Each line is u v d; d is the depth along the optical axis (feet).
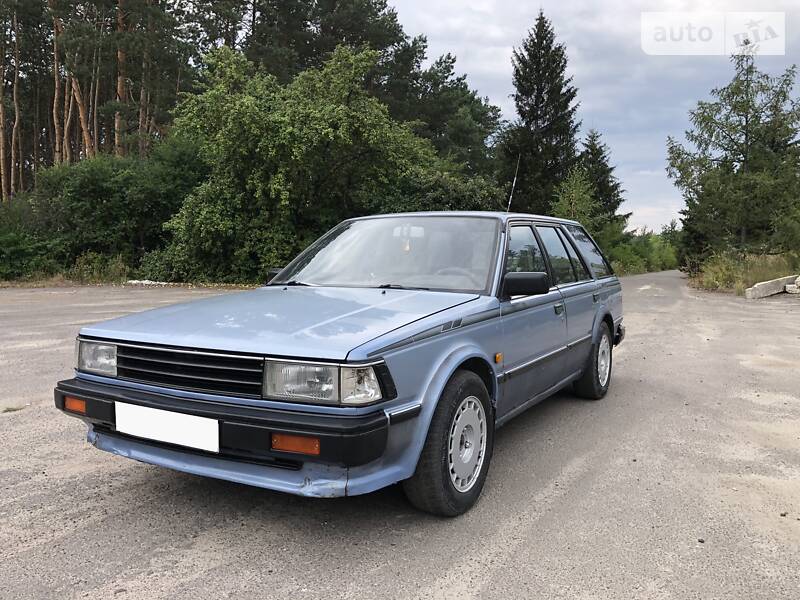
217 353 9.08
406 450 9.46
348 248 14.24
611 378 22.31
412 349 9.50
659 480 12.40
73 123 132.77
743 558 9.30
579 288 16.70
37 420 15.84
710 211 71.41
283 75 106.11
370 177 71.51
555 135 129.59
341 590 8.27
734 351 28.09
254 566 8.87
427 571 8.79
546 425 16.24
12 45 124.36
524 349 13.10
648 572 8.85
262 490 11.64
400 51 131.85
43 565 8.85
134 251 75.46
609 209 153.99
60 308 40.63
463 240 13.33
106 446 10.36
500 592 8.27
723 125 68.69
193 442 9.00
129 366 9.91
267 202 65.16
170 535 9.80
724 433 15.62
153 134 100.27
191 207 65.92
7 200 82.84
